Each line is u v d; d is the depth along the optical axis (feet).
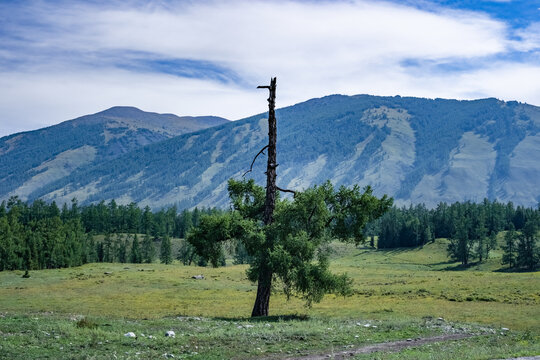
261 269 108.68
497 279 220.64
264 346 64.85
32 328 67.51
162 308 153.28
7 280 278.87
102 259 590.96
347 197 115.65
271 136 115.55
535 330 97.60
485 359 49.73
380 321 99.86
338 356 58.85
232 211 115.24
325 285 106.01
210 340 67.36
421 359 53.47
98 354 54.80
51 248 476.13
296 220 112.16
